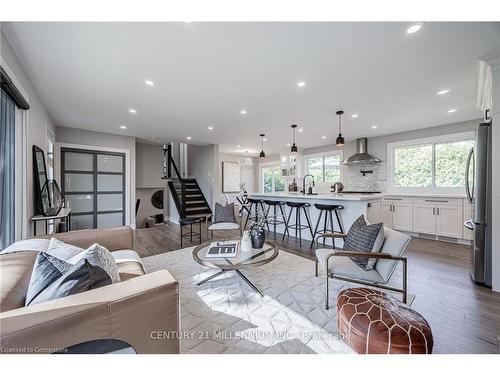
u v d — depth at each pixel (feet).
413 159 16.81
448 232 13.84
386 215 16.74
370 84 8.84
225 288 7.74
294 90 9.32
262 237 8.35
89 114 12.48
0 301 3.09
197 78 8.25
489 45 6.35
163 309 3.50
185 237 15.80
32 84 8.62
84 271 3.51
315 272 8.98
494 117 7.25
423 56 6.89
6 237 6.71
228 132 16.97
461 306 6.50
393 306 4.35
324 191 22.84
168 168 23.81
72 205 15.89
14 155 7.16
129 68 7.52
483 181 7.89
